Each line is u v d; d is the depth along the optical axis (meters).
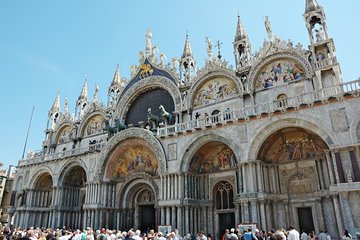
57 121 54.50
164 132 33.53
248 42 36.09
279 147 28.78
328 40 27.94
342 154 22.28
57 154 45.28
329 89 26.42
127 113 43.69
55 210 41.59
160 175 31.61
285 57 30.73
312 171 26.73
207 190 31.77
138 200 37.19
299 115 24.80
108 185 37.19
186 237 25.98
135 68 44.50
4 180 71.56
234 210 29.94
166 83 39.31
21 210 45.44
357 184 20.94
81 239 17.50
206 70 36.03
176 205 29.36
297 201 26.77
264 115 26.55
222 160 31.92
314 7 29.62
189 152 30.78
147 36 45.00
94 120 48.66
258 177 25.98
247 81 32.44
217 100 34.72
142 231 35.28
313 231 24.02
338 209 22.06
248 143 26.91
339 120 22.97
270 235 18.61
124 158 38.22
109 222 35.84
